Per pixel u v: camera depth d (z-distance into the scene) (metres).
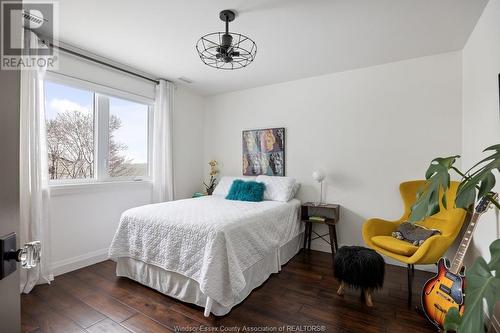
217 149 4.34
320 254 3.24
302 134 3.55
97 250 2.89
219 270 1.84
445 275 1.75
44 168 2.31
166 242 2.12
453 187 2.37
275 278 2.52
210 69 3.23
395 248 2.15
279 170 3.71
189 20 2.13
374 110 3.07
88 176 2.91
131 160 3.36
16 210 0.65
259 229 2.34
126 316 1.86
